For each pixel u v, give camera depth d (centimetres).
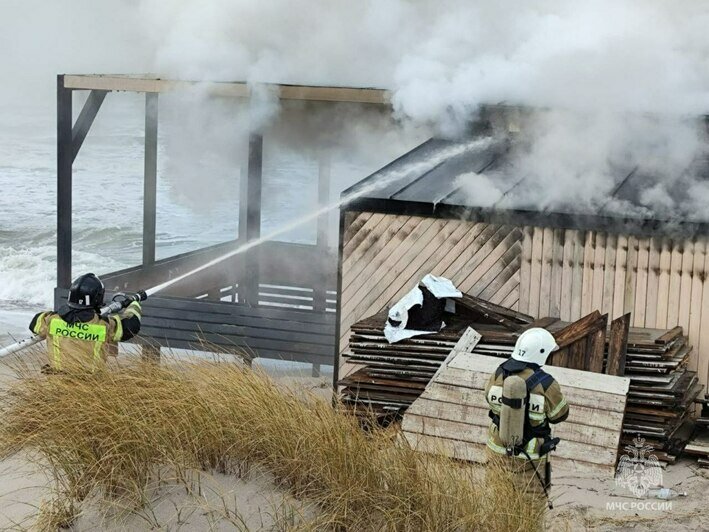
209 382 603
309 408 585
